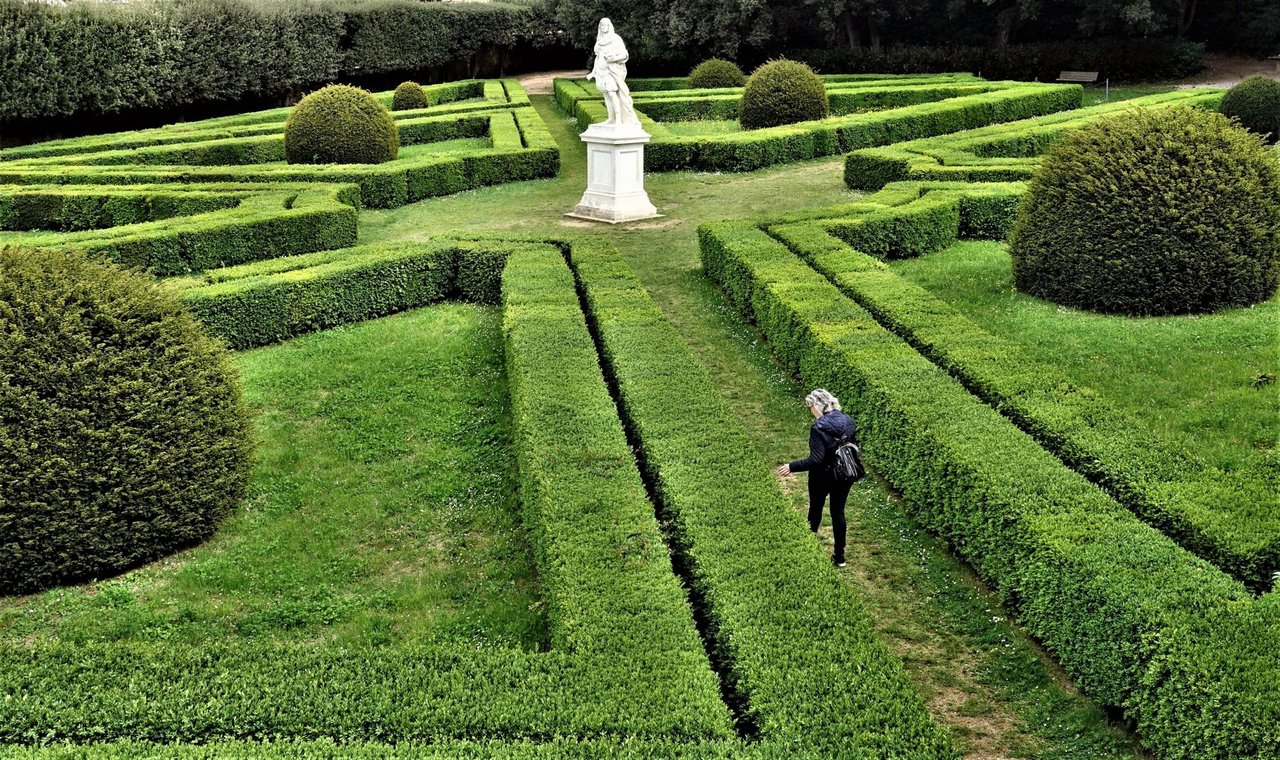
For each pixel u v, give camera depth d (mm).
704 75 37250
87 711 5625
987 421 8711
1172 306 12539
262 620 7527
